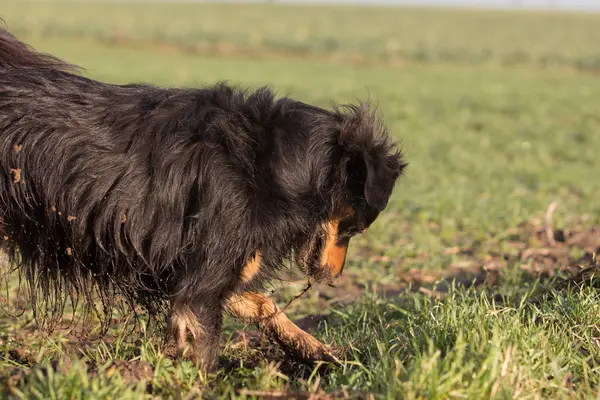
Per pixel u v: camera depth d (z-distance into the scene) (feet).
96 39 149.69
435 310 17.99
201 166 15.14
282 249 16.02
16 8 199.52
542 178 46.88
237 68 113.70
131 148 15.31
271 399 13.65
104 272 16.03
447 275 26.16
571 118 76.43
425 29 193.26
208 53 140.05
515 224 33.55
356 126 16.07
